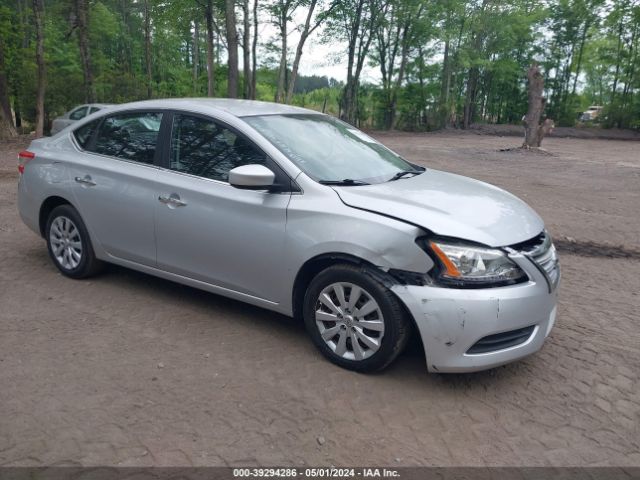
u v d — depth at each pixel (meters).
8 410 3.11
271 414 3.17
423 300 3.27
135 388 3.38
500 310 3.24
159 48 44.00
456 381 3.60
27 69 26.98
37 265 5.49
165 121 4.50
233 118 4.19
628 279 5.84
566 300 5.16
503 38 40.41
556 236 7.40
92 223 4.81
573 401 3.44
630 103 41.84
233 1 26.50
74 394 3.29
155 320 4.33
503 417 3.24
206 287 4.30
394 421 3.15
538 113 21.98
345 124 5.08
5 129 22.28
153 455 2.79
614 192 11.55
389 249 3.37
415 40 40.09
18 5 30.73
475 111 46.53
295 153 4.01
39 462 2.71
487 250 3.31
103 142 4.88
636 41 41.09
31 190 5.21
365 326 3.52
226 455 2.81
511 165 17.02
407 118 44.84
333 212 3.58
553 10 42.72
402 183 4.05
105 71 32.91
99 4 35.69
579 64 44.75
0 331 4.06
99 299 4.69
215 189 4.08
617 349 4.14
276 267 3.83
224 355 3.82
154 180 4.38
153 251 4.48
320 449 2.89
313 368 3.68
